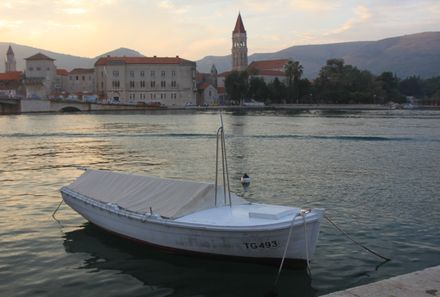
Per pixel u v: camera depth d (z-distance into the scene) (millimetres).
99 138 72125
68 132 82188
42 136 75750
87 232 19594
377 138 68312
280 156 49312
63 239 18781
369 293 8805
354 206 25328
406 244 18516
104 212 18016
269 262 14961
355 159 46594
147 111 181000
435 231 20391
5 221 21734
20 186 31812
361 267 15977
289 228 14023
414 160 45688
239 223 14648
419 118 123812
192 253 15672
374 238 19281
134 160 47000
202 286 14070
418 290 8906
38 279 14891
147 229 16359
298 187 31094
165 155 50969
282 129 86688
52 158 48781
